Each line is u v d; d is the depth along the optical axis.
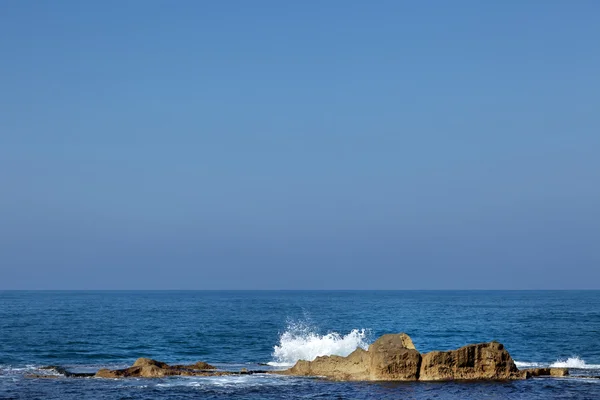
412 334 80.19
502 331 85.19
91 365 51.19
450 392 37.41
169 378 42.00
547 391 38.00
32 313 135.38
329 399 35.38
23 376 42.78
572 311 151.38
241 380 41.19
